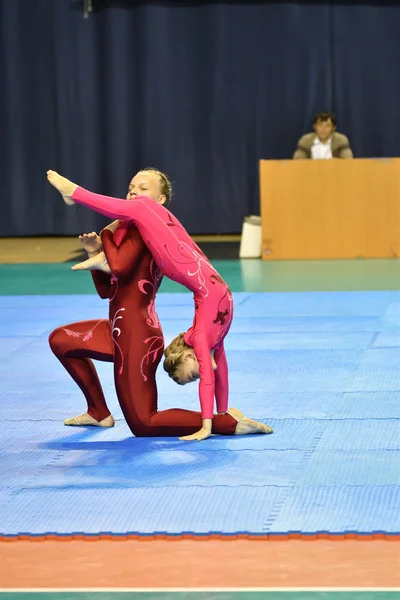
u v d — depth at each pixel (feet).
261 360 27.40
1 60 61.36
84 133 61.72
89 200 19.44
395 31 59.57
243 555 14.51
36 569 14.25
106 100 61.26
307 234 50.37
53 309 37.35
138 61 60.85
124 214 19.63
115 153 61.46
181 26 60.44
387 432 20.42
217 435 20.53
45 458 19.38
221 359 20.62
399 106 60.08
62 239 62.54
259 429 20.43
